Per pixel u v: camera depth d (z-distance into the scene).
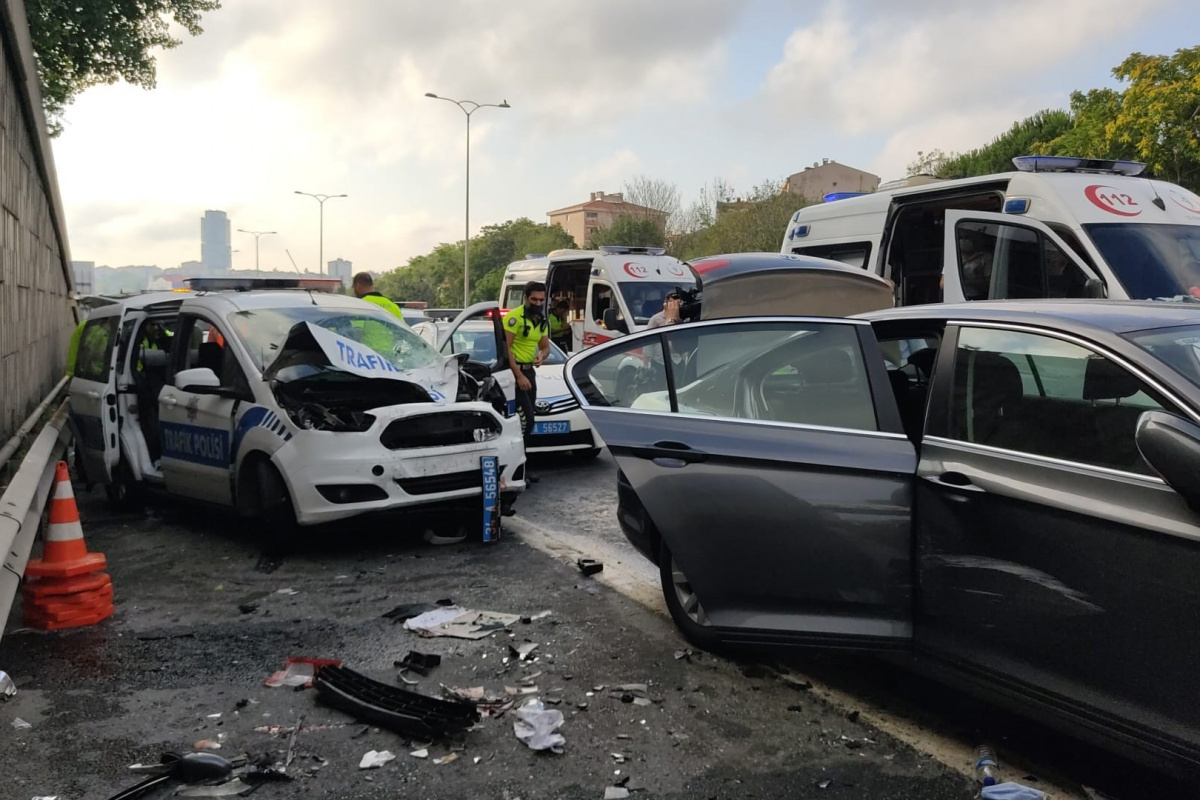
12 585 5.07
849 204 12.18
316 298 8.14
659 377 4.73
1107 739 3.19
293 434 6.59
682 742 3.82
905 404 4.66
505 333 9.77
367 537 7.37
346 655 4.84
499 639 5.02
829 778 3.52
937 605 3.74
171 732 3.95
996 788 3.35
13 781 3.53
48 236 15.66
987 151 41.25
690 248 49.38
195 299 8.04
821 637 4.09
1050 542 3.35
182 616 5.51
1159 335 3.50
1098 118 28.55
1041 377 3.60
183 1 25.23
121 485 8.62
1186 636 2.97
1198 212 9.93
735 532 4.31
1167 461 2.93
